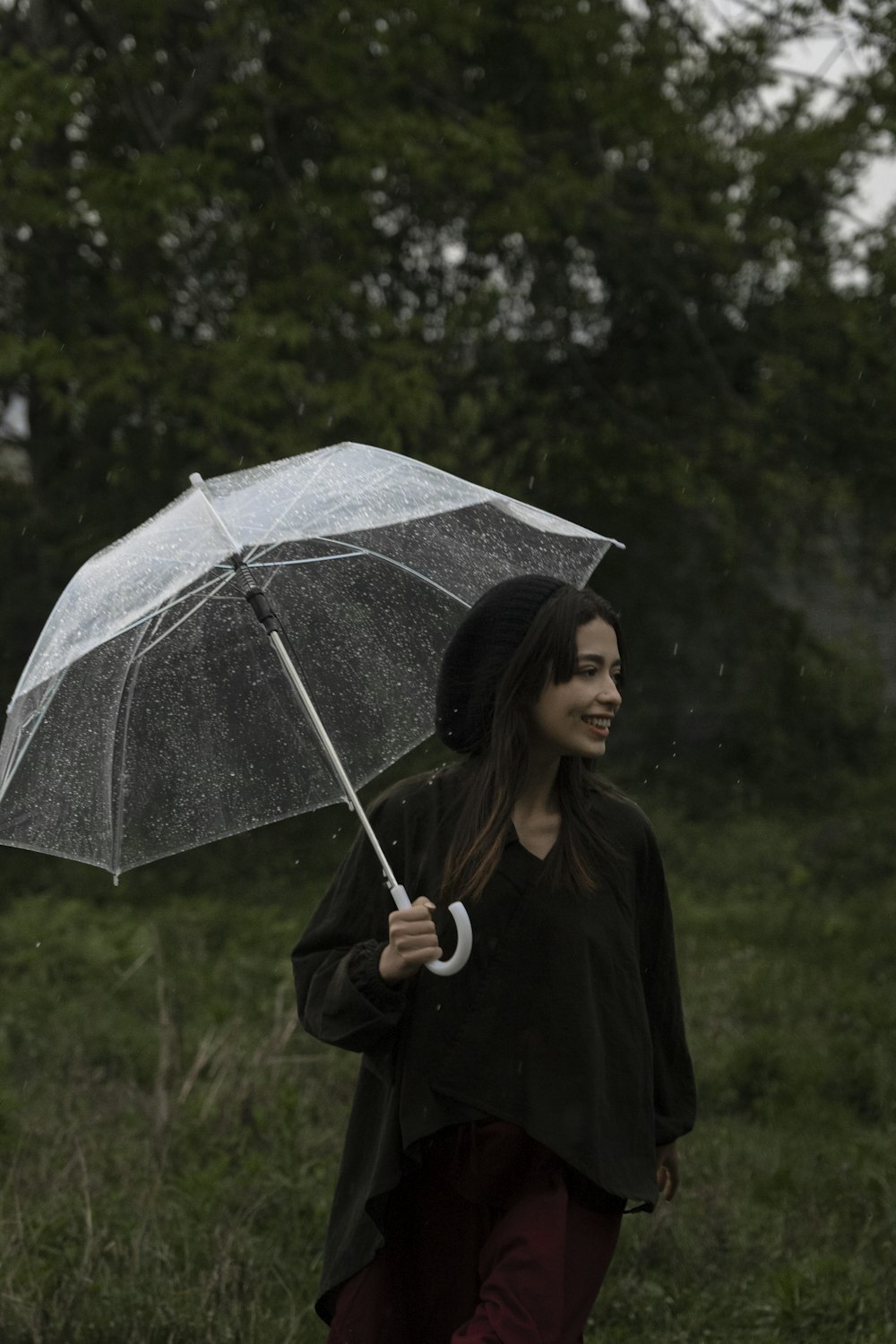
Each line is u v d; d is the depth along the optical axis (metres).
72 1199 4.99
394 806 2.97
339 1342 2.89
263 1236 4.81
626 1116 2.85
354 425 13.23
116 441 13.95
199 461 13.94
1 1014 8.12
